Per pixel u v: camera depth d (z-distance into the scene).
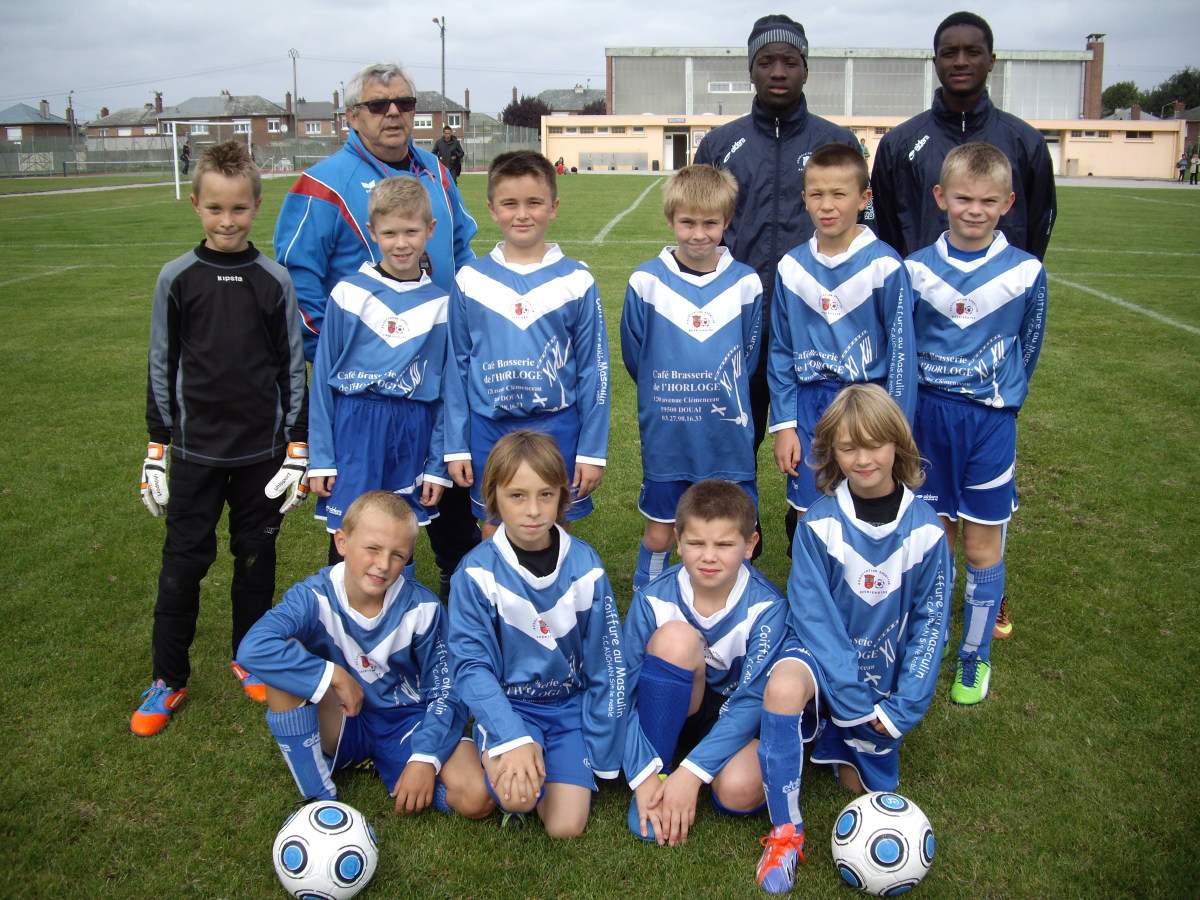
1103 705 3.49
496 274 3.55
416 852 2.79
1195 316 10.47
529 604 2.99
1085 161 52.72
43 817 2.90
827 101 58.41
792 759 2.77
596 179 39.03
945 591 3.06
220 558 4.82
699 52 57.84
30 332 9.91
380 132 3.85
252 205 3.36
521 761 2.81
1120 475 5.74
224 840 2.82
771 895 2.62
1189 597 4.27
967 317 3.61
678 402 3.79
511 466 2.88
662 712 2.97
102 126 93.31
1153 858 2.72
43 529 5.07
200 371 3.37
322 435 3.51
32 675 3.69
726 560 2.96
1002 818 2.91
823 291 3.66
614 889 2.65
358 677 3.13
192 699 3.58
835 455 3.01
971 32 4.04
